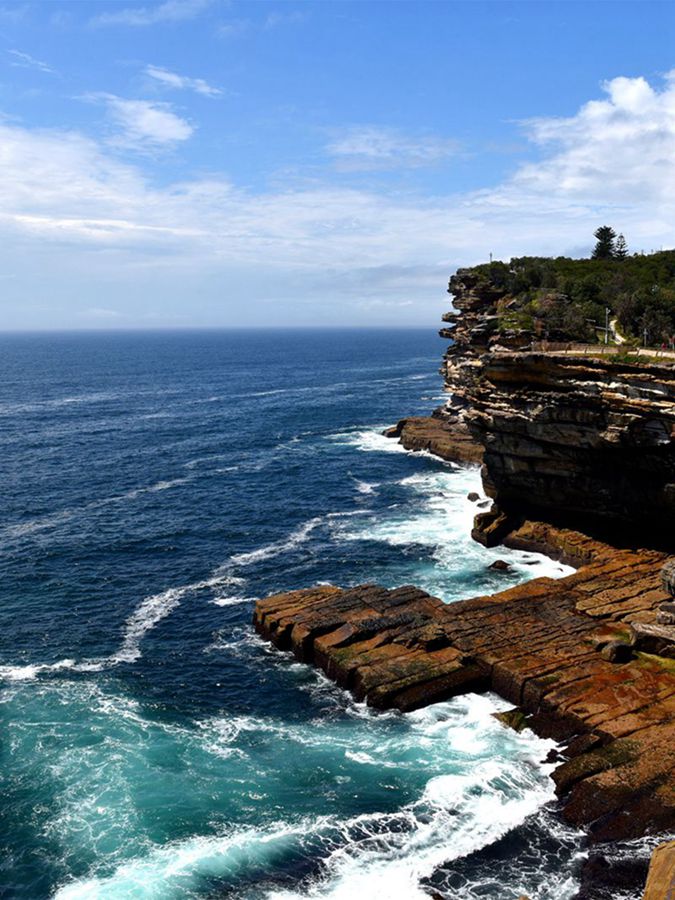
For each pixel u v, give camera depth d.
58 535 69.38
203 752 36.34
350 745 36.88
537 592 50.97
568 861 28.78
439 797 32.78
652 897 21.08
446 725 38.25
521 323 87.50
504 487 67.44
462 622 46.41
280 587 57.62
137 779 34.22
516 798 32.53
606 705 37.06
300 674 43.94
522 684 39.25
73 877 28.36
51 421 135.62
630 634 43.09
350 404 164.50
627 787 31.48
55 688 42.34
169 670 44.66
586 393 54.78
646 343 74.94
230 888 27.81
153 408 155.62
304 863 29.08
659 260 122.94
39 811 31.98
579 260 127.12
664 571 47.44
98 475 93.31
